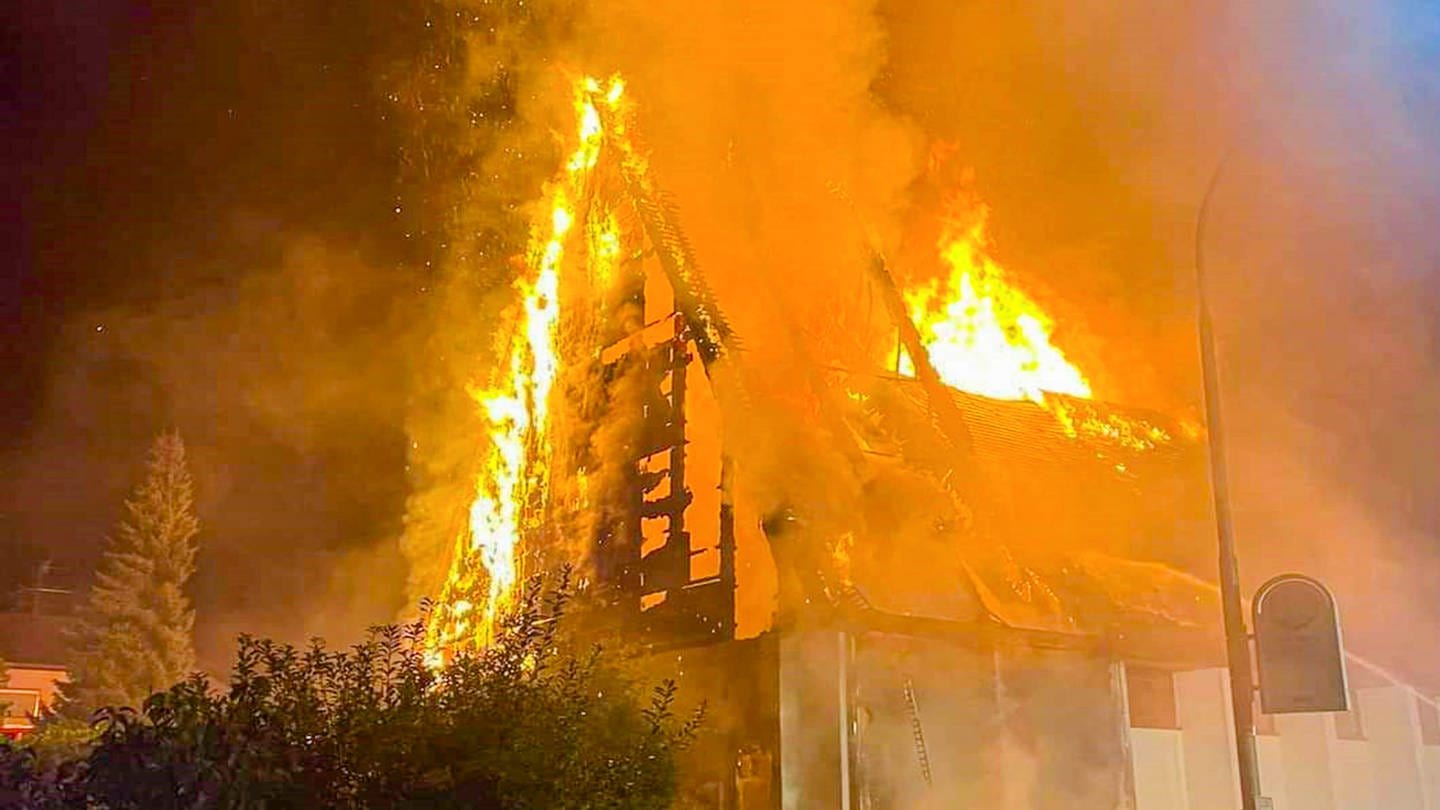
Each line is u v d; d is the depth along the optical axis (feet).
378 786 19.74
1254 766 35.47
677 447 46.11
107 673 99.81
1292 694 34.50
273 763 18.90
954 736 39.24
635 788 22.22
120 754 18.49
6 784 18.76
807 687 37.14
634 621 44.57
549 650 24.84
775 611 38.91
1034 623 42.29
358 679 21.58
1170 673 45.91
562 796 20.65
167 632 102.68
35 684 111.04
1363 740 50.55
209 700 19.69
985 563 43.88
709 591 41.98
